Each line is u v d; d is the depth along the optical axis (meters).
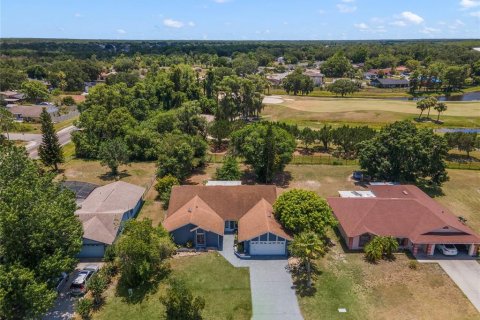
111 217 42.00
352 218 42.62
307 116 103.38
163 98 102.88
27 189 31.25
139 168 66.44
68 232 32.16
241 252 40.25
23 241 29.23
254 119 102.69
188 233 41.06
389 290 34.47
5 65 175.12
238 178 56.62
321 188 57.38
